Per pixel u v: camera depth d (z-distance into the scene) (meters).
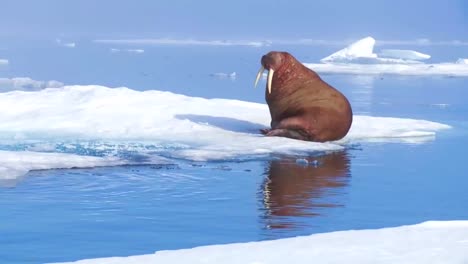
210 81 69.69
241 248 9.79
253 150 23.12
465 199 16.80
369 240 9.97
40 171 19.42
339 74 89.06
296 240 10.21
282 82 26.36
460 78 82.56
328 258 9.00
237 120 28.95
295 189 17.52
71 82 64.25
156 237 12.91
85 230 13.38
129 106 30.09
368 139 27.34
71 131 25.97
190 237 12.91
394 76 85.81
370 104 48.25
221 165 20.86
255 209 15.30
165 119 28.20
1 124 26.91
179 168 20.31
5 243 12.38
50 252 11.83
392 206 15.91
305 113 25.62
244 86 63.34
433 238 9.98
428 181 19.08
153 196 16.56
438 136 28.75
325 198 16.55
